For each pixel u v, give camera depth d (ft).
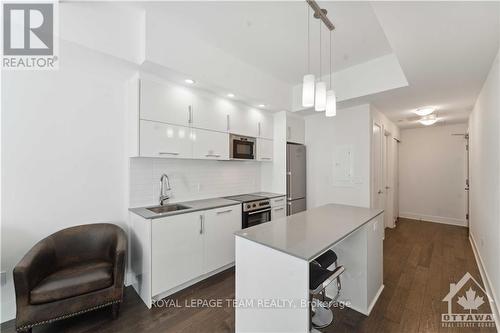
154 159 8.77
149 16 6.68
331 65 9.87
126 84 8.10
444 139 17.04
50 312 5.33
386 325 5.92
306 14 6.58
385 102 11.01
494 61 6.91
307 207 13.52
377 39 7.82
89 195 7.38
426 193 17.79
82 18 5.83
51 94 6.68
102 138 7.64
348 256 6.65
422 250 11.25
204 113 9.12
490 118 7.72
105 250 6.97
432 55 6.69
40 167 6.52
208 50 8.18
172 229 7.30
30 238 6.37
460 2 4.56
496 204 6.85
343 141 12.11
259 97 10.23
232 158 10.21
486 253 8.28
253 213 10.09
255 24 7.11
